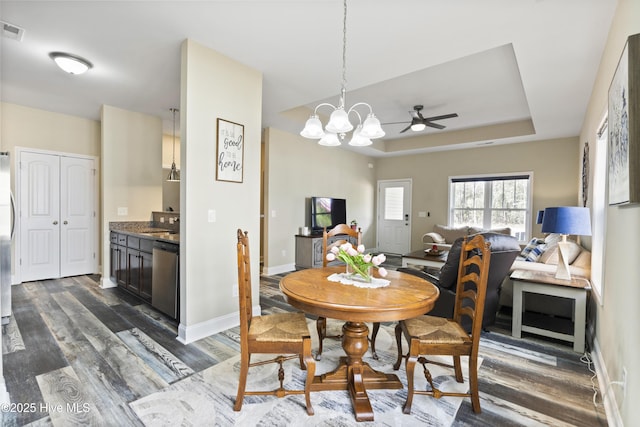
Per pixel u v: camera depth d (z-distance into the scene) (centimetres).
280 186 548
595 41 238
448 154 689
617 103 165
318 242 566
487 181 644
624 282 162
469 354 178
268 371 218
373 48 265
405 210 752
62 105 424
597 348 229
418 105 464
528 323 295
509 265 268
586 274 296
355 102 456
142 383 201
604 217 218
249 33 247
